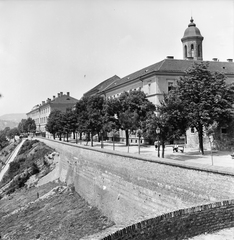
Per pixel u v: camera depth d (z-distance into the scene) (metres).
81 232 20.50
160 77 46.81
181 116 24.09
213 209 9.40
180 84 32.75
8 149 91.81
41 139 69.00
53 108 104.56
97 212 24.03
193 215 8.96
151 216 8.18
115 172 22.22
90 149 28.20
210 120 30.36
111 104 44.69
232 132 34.78
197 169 13.81
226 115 31.67
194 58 62.59
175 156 29.11
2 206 35.44
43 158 48.38
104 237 6.55
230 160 25.00
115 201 21.84
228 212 9.70
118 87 64.62
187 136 40.16
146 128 25.48
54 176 41.06
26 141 80.00
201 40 63.22
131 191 19.64
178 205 14.93
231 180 11.99
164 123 23.39
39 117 127.38
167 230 8.28
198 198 13.67
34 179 45.00
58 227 22.28
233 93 34.00
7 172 56.22
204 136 37.66
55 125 71.56
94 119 43.53
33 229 23.34
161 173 16.50
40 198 32.31
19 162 58.12
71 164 35.09
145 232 7.71
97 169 25.94
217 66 52.91
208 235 9.02
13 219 27.69
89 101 54.47
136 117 38.12
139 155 19.41
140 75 53.94
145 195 17.97
